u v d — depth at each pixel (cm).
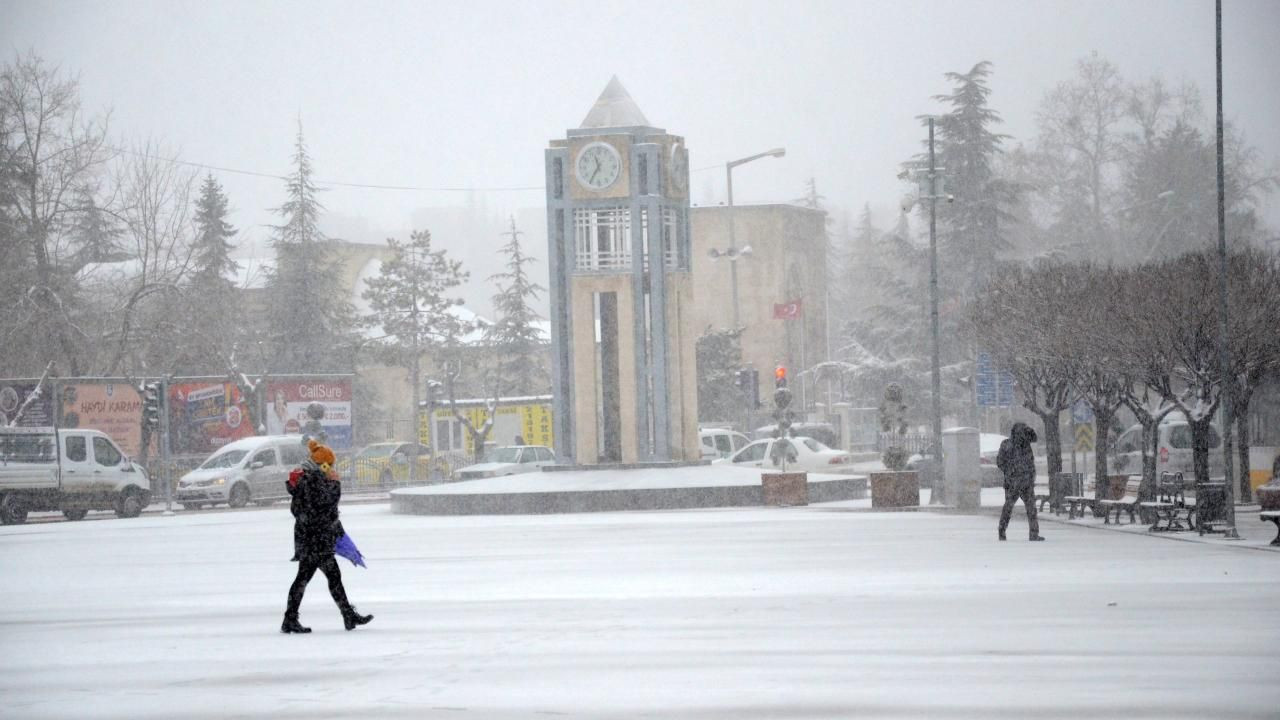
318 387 6538
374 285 8444
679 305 4594
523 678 1327
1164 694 1195
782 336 10638
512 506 4297
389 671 1388
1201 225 8719
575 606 1886
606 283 4512
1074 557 2444
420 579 2311
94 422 5872
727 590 2033
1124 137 9044
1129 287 3562
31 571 2662
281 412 6425
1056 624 1612
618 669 1366
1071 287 3756
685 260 4616
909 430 8250
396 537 3353
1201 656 1388
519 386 9531
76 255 7619
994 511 3956
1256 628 1569
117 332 7244
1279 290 3334
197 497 5216
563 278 4562
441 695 1248
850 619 1686
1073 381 3784
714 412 7900
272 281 9144
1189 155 8800
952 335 7875
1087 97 9031
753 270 10700
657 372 4491
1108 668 1324
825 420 9044
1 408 5712
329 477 1712
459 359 8475
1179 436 4728
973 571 2222
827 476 4891
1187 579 2062
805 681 1277
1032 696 1189
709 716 1125
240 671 1413
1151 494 3466
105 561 2870
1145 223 8838
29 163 6875
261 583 2344
